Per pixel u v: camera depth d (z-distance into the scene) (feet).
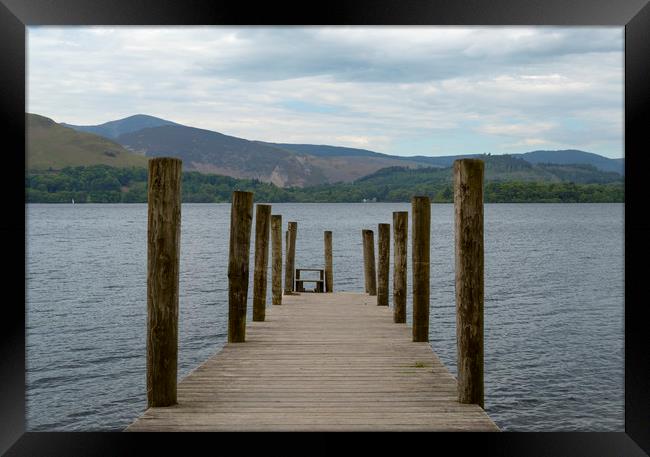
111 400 35.06
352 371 19.16
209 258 112.47
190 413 14.84
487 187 494.18
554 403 35.40
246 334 26.08
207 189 507.71
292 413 14.87
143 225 233.35
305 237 172.04
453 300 65.51
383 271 36.50
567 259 116.26
